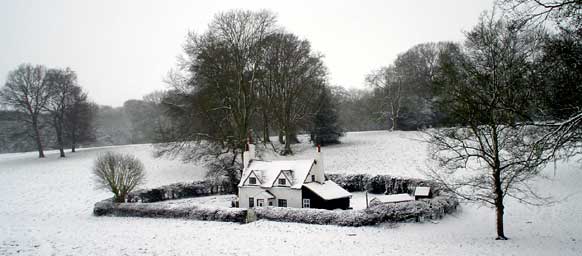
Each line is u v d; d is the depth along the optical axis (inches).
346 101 3892.7
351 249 712.4
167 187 1521.9
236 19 1600.6
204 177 1688.0
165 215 1124.5
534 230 832.3
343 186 1560.0
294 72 1855.3
